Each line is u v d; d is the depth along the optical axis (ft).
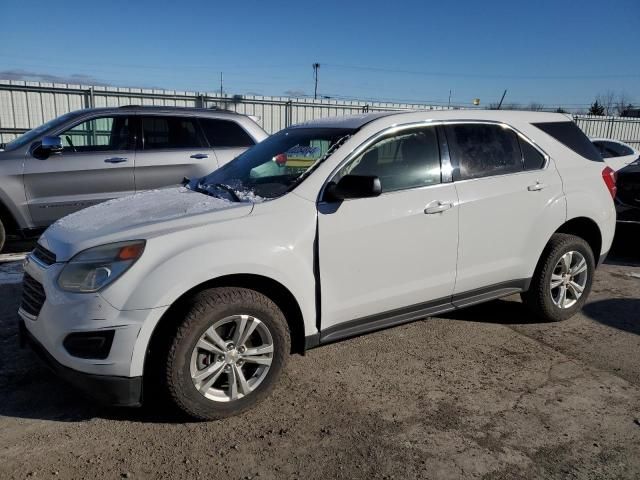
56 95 59.00
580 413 11.17
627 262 24.17
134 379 9.75
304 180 11.78
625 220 24.71
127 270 9.73
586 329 15.78
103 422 10.60
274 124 71.51
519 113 15.35
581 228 16.48
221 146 24.84
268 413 11.03
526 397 11.80
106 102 61.36
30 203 21.98
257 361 10.89
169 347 9.93
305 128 14.43
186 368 10.07
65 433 10.21
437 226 12.94
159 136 23.90
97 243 10.13
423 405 11.43
